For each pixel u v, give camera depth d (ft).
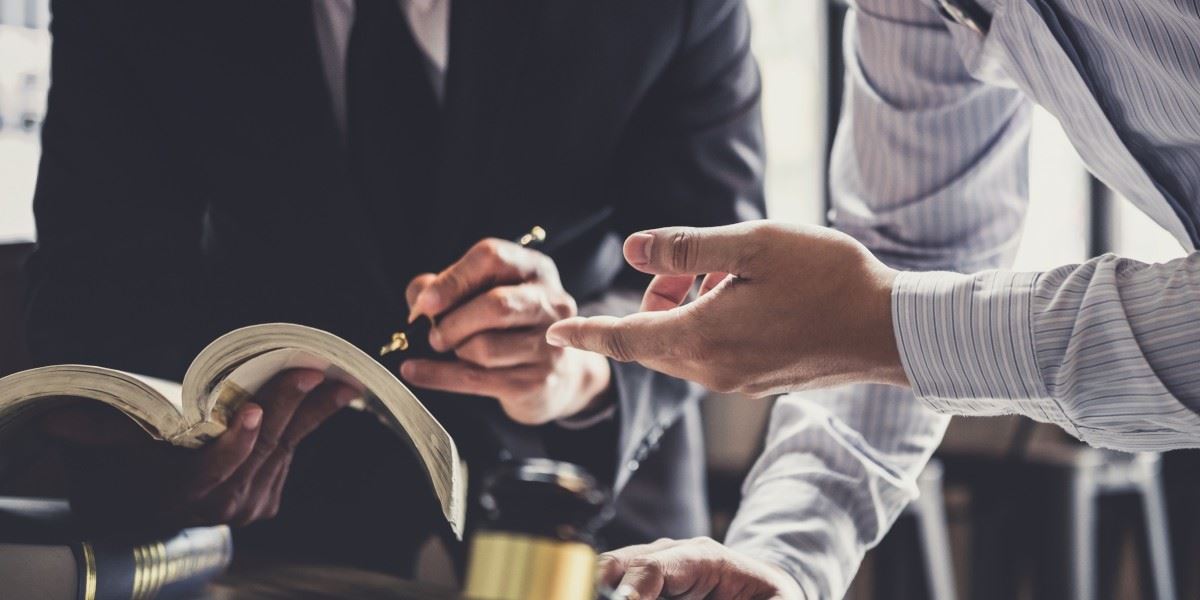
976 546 10.98
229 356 2.32
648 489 4.60
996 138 3.46
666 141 4.49
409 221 4.28
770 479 3.27
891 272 2.59
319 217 4.18
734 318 2.58
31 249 5.36
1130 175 2.95
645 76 4.35
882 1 3.38
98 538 2.37
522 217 4.28
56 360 3.96
